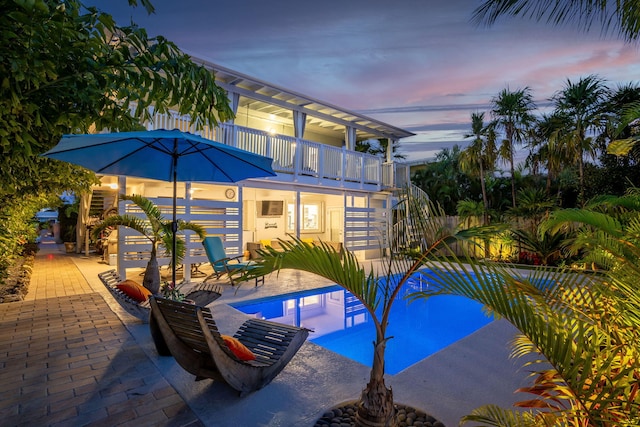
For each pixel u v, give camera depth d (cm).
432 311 699
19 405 257
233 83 911
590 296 196
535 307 172
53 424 234
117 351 360
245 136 898
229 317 495
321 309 685
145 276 558
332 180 1121
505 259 1130
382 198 1398
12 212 576
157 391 280
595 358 151
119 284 458
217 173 481
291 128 1264
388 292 212
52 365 326
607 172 1238
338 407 260
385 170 1372
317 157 1081
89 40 193
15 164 269
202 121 253
